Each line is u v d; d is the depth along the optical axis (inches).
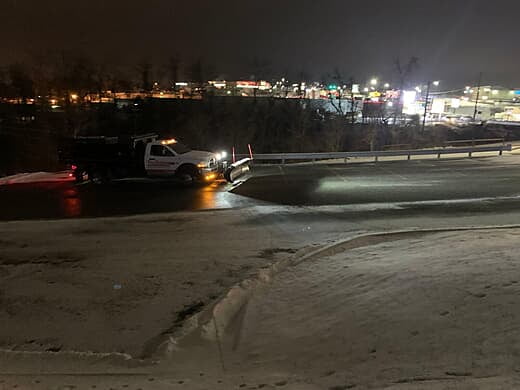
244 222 504.7
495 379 149.4
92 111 2140.7
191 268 356.8
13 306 290.5
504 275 255.3
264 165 1063.0
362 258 342.6
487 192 665.6
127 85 2476.6
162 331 253.1
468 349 179.9
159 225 497.7
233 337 241.8
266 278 323.9
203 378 187.6
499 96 4340.6
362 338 210.8
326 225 486.0
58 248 416.2
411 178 808.9
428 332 202.5
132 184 787.4
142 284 325.1
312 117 2281.0
